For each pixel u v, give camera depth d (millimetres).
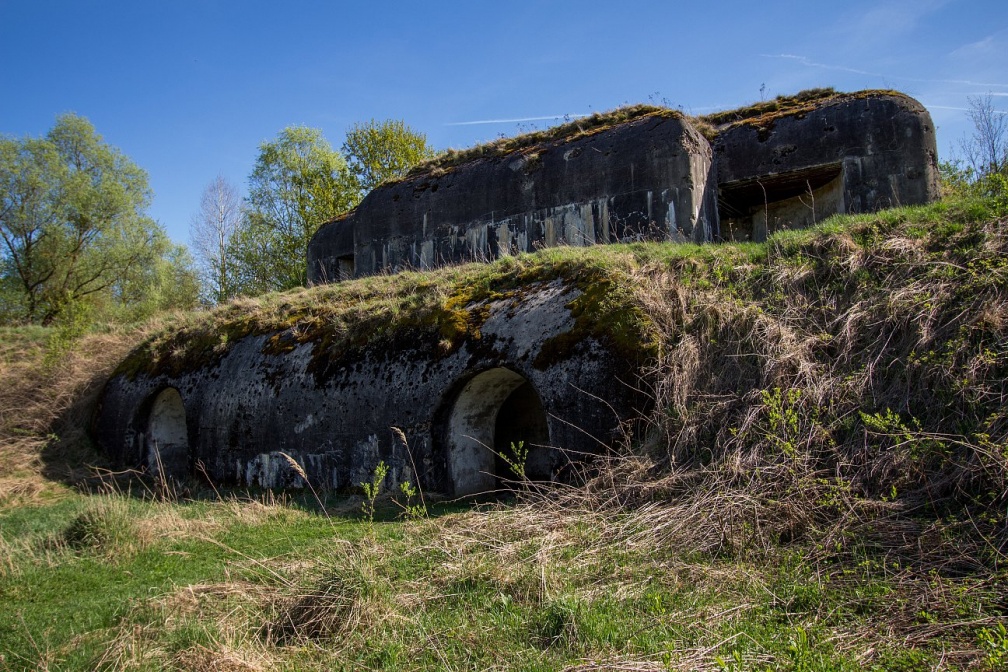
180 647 4352
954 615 3754
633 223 11883
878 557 4488
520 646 3955
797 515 5051
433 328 9023
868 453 5410
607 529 5547
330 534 7020
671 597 4344
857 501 4980
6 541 7547
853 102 12617
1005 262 6258
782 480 5414
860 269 7090
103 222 29625
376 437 8805
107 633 4789
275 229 32875
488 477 8977
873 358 6168
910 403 5680
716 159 13578
